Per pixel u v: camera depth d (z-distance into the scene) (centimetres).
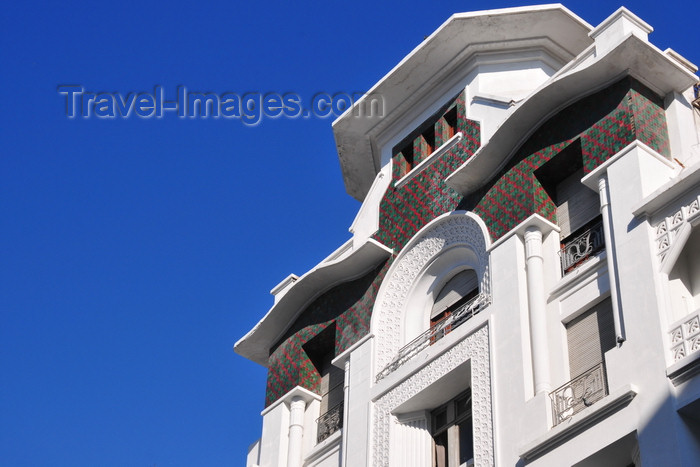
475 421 2081
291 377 2709
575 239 2150
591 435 1827
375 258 2609
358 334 2562
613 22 2267
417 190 2619
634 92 2156
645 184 2017
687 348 1783
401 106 2812
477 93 2597
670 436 1706
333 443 2480
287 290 2755
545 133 2294
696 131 2159
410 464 2248
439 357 2272
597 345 1997
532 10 2572
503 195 2323
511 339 2103
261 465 2630
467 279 2417
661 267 1895
